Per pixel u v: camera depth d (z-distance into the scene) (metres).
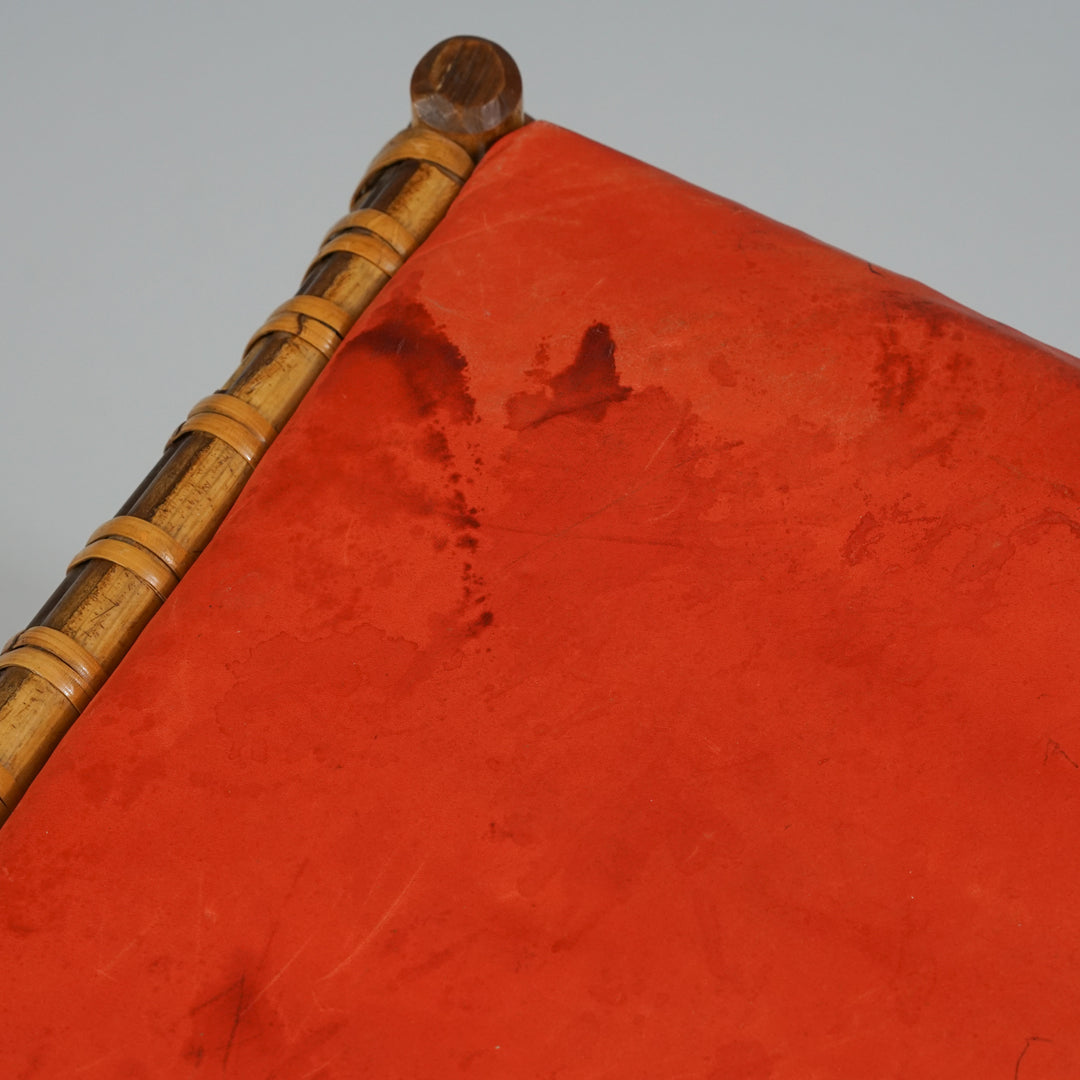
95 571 1.04
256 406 1.13
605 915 0.86
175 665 0.96
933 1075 0.81
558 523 1.02
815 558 1.00
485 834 0.90
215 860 0.89
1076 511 1.00
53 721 0.99
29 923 0.87
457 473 1.05
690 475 1.04
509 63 1.29
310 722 0.94
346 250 1.22
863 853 0.88
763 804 0.90
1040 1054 0.81
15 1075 0.82
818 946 0.85
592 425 1.07
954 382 1.07
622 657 0.96
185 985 0.85
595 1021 0.83
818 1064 0.81
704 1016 0.83
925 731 0.92
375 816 0.90
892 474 1.03
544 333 1.12
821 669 0.95
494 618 0.98
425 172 1.27
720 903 0.87
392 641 0.98
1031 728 0.92
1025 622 0.96
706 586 0.99
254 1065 0.82
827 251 1.19
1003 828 0.88
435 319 1.13
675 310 1.13
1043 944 0.85
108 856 0.89
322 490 1.04
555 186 1.22
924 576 0.99
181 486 1.08
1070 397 1.06
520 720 0.94
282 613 0.99
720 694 0.95
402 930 0.86
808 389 1.08
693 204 1.22
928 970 0.84
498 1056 0.82
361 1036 0.83
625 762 0.92
